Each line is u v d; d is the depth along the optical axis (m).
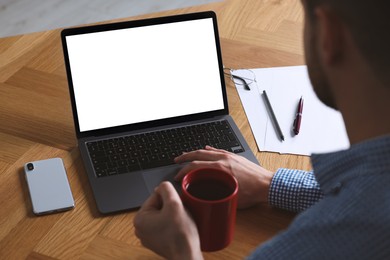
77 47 1.29
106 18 3.32
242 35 1.69
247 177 1.18
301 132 1.37
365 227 0.58
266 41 1.68
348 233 0.58
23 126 1.34
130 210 1.15
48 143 1.30
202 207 0.89
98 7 3.40
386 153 0.58
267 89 1.50
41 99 1.42
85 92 1.30
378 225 0.57
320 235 0.60
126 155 1.25
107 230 1.11
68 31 1.29
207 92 1.37
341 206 0.60
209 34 1.37
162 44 1.34
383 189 0.58
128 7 3.41
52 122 1.36
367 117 0.59
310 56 0.64
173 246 0.88
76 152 1.28
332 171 0.67
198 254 0.88
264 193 1.17
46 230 1.10
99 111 1.30
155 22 1.34
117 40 1.32
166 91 1.34
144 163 1.24
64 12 3.35
